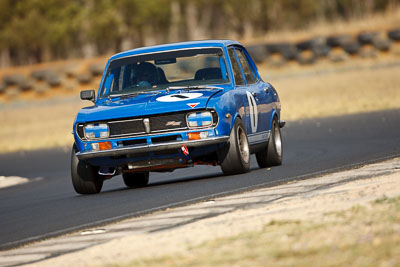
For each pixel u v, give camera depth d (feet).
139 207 86.28
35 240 73.15
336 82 399.24
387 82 364.38
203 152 102.17
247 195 82.74
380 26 648.38
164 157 101.81
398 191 69.82
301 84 414.62
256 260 48.57
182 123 100.63
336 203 67.77
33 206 103.19
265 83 126.93
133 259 53.78
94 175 107.65
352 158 118.83
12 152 239.71
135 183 118.62
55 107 440.45
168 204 85.10
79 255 59.88
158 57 114.01
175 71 111.96
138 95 109.19
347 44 536.01
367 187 75.25
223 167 104.42
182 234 61.62
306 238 53.21
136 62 114.11
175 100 101.91
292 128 220.02
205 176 117.60
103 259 56.13
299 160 129.49
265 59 541.34
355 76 419.33
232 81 110.11
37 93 547.49
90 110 105.29
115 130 102.17
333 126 207.92
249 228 60.13
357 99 300.81
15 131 328.29
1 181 148.97
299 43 558.56
